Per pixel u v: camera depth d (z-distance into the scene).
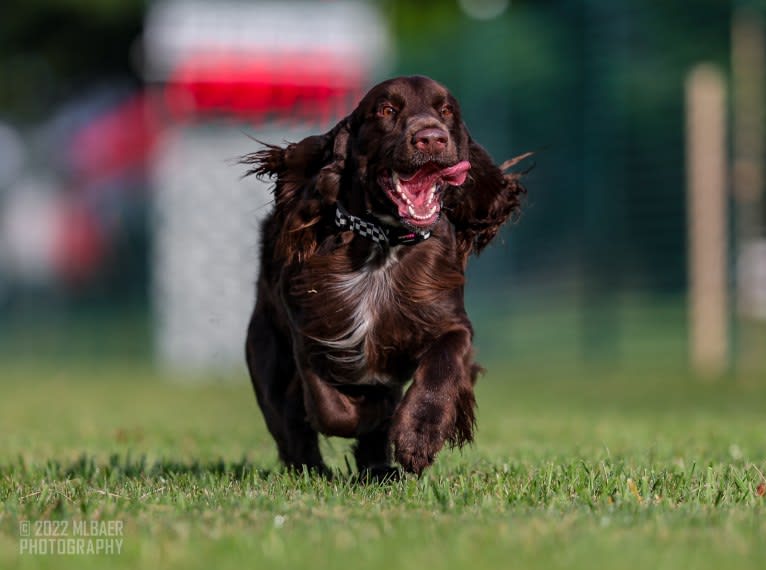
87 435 9.09
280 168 5.70
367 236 5.37
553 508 4.59
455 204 5.69
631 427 8.98
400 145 5.13
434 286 5.41
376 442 5.77
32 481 5.74
